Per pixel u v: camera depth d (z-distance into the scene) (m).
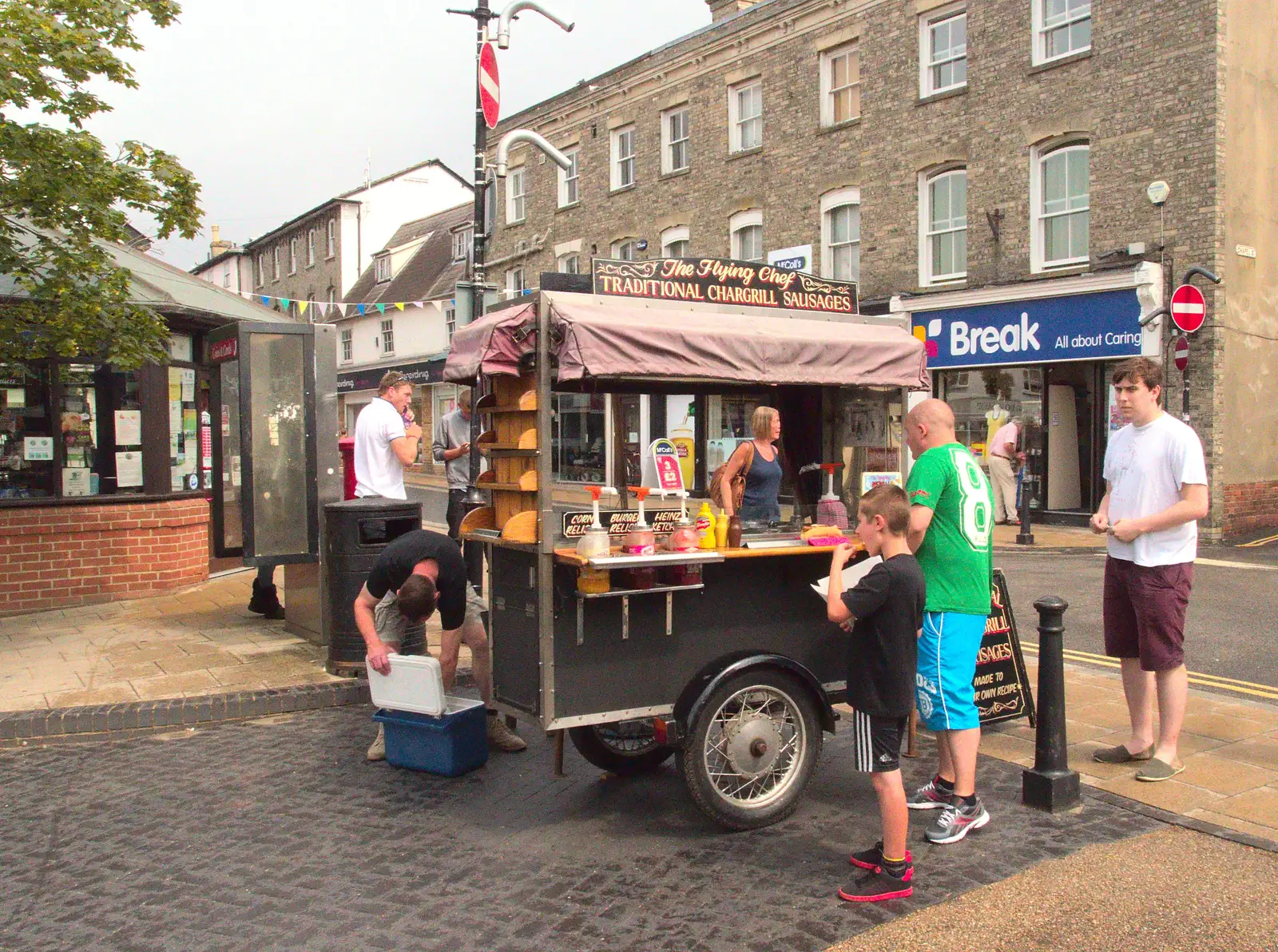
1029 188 15.33
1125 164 14.19
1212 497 13.49
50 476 9.67
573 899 3.84
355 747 5.79
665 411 5.24
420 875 4.08
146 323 7.86
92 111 7.41
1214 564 11.52
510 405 4.68
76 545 9.68
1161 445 4.78
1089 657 7.49
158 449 10.27
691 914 3.70
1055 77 14.91
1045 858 4.08
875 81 17.34
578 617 4.35
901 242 17.09
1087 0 14.62
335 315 38.59
